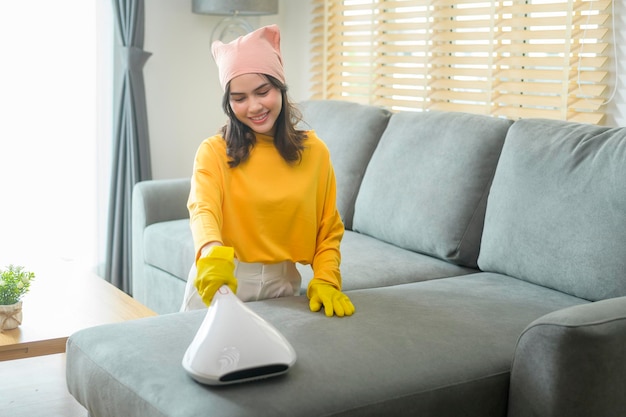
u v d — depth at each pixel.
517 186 2.53
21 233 3.97
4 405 2.70
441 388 1.73
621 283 2.19
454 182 2.79
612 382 1.72
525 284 2.46
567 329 1.67
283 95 2.08
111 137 4.12
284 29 4.55
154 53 4.23
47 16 3.89
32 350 2.22
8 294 2.33
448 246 2.75
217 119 4.49
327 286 2.12
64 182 4.04
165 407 1.58
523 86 3.14
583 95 2.92
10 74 3.84
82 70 4.00
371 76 3.88
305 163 2.15
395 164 3.05
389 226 2.99
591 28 2.91
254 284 2.15
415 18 3.65
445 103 3.51
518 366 1.78
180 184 3.53
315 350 1.79
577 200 2.34
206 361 1.61
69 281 2.84
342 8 4.04
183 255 3.04
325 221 2.22
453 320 2.05
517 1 3.18
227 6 3.94
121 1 3.96
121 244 4.11
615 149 2.30
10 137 3.88
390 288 2.37
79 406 2.72
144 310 2.55
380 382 1.69
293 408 1.56
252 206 2.08
